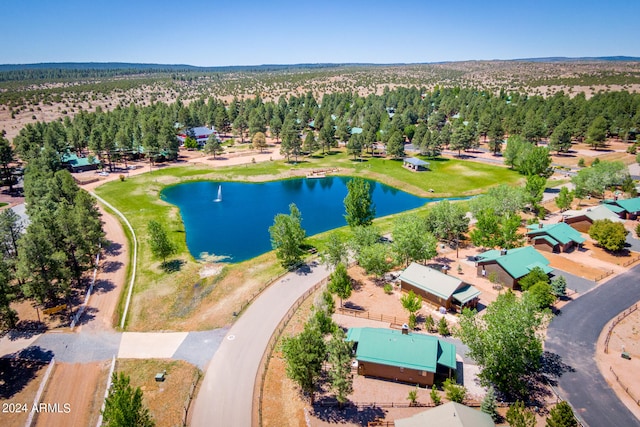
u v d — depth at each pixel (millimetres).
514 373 41906
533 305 45000
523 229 90125
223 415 41594
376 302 62875
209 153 180375
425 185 137000
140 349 52812
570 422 35500
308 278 70312
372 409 42156
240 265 76938
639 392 43906
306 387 41562
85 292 69000
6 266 60250
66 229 70688
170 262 79438
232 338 54219
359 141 170000
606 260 74812
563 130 163875
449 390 41844
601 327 55219
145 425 34531
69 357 52062
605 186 110062
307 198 130375
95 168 157500
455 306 59656
